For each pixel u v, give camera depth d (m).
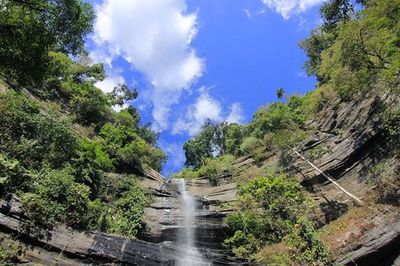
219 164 32.72
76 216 14.19
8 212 12.50
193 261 15.66
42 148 16.31
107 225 16.30
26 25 11.38
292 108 37.97
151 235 18.33
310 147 25.03
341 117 25.06
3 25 11.22
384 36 17.14
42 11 11.77
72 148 17.52
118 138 27.45
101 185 19.28
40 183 14.19
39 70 12.38
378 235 12.93
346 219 15.58
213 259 16.03
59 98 29.17
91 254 13.44
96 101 30.52
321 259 13.45
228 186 27.77
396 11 16.92
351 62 17.66
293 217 17.56
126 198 19.70
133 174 26.12
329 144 23.81
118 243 14.51
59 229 13.42
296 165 23.72
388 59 17.69
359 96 24.05
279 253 15.30
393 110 18.52
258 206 19.50
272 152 30.14
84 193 14.88
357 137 20.67
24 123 16.45
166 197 23.28
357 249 13.09
